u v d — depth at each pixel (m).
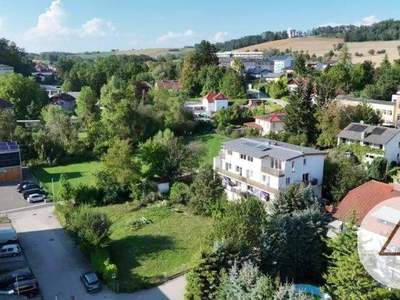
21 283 36.91
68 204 54.25
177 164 67.38
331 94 96.56
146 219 54.41
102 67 183.50
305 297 27.45
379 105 98.69
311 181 56.69
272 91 141.25
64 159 84.75
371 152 69.44
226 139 97.44
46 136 83.62
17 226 52.53
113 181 62.03
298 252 38.72
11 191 66.00
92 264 42.16
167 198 61.81
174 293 37.31
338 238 30.70
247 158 59.62
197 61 161.62
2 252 44.03
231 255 34.41
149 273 41.31
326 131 80.94
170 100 110.00
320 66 181.12
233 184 61.81
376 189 43.66
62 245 47.38
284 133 84.38
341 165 58.19
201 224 52.84
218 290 32.31
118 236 50.00
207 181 56.56
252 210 40.41
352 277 28.09
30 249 46.34
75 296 37.09
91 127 91.81
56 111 93.56
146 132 96.00
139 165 65.50
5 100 109.00
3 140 81.81
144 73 182.38
